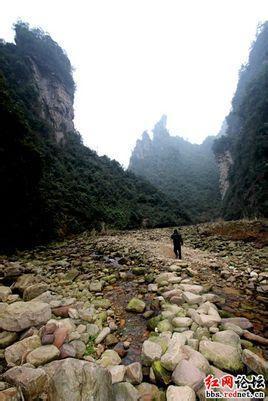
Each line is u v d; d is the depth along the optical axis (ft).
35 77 135.95
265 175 96.63
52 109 142.10
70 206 81.35
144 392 8.93
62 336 11.59
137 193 166.40
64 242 58.13
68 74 167.73
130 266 29.45
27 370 8.57
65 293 19.75
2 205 43.96
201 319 13.56
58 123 144.05
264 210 88.79
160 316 14.65
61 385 7.64
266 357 11.05
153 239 58.75
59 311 14.92
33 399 7.78
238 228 51.57
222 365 9.98
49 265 30.63
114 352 11.32
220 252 37.91
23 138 50.67
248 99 150.92
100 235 74.43
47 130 122.31
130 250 39.99
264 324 14.57
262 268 27.09
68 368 8.08
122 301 18.48
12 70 120.78
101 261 33.12
